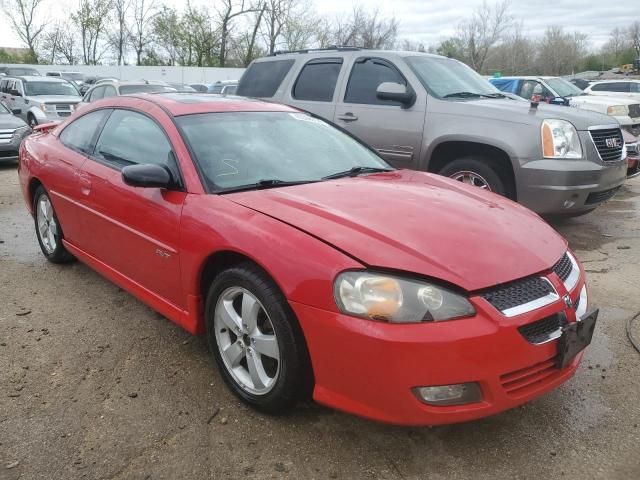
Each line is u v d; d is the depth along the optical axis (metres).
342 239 2.57
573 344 2.59
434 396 2.35
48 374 3.27
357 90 6.70
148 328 3.86
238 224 2.85
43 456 2.57
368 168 3.90
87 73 39.31
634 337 3.79
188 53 46.09
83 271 4.95
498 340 2.36
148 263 3.48
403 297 2.36
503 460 2.58
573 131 5.58
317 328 2.47
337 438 2.72
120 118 4.08
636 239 6.19
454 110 5.95
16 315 4.05
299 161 3.68
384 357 2.31
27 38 50.94
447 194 3.34
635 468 2.53
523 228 2.99
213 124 3.68
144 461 2.55
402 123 6.24
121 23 47.28
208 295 3.05
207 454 2.60
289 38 44.47
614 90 19.59
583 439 2.72
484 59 41.25
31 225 6.65
